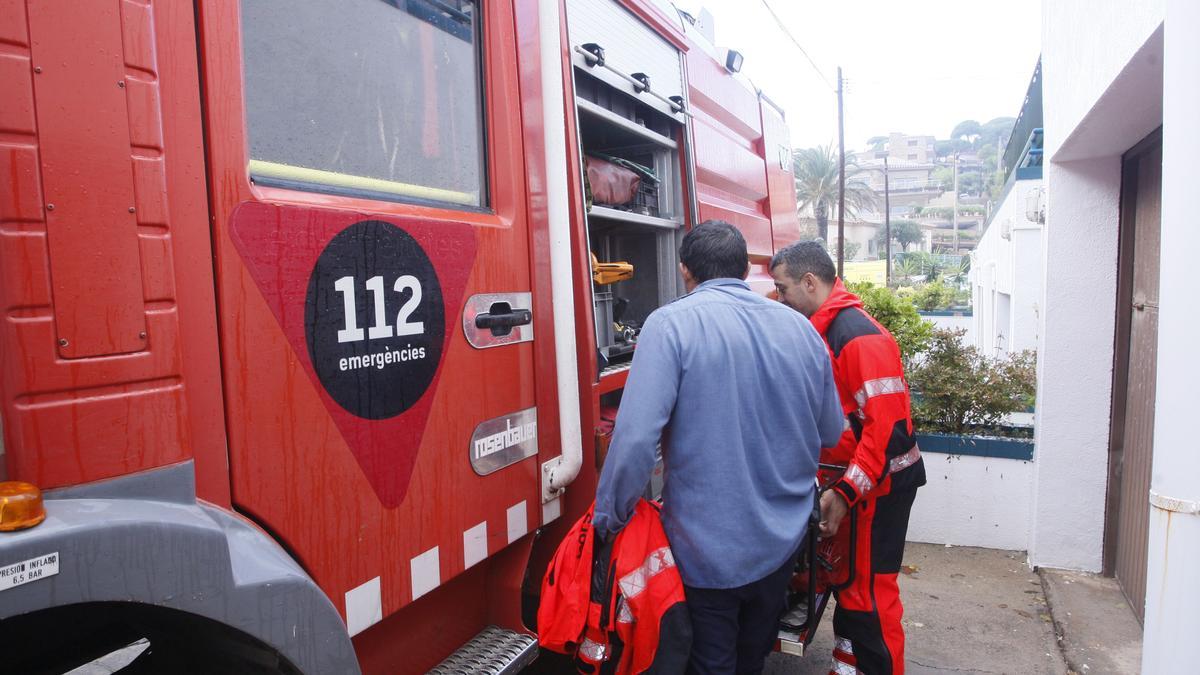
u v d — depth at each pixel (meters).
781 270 2.92
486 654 2.08
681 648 1.92
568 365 2.32
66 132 1.10
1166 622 1.86
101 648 1.47
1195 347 1.78
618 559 1.98
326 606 1.40
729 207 4.34
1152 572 1.91
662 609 1.93
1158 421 1.89
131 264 1.17
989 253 17.66
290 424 1.47
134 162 1.18
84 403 1.12
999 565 4.48
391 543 1.71
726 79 4.53
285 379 1.46
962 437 4.73
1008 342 13.18
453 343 1.91
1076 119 3.51
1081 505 4.19
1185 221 1.78
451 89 2.02
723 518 1.97
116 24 1.16
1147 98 3.12
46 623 1.34
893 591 2.74
